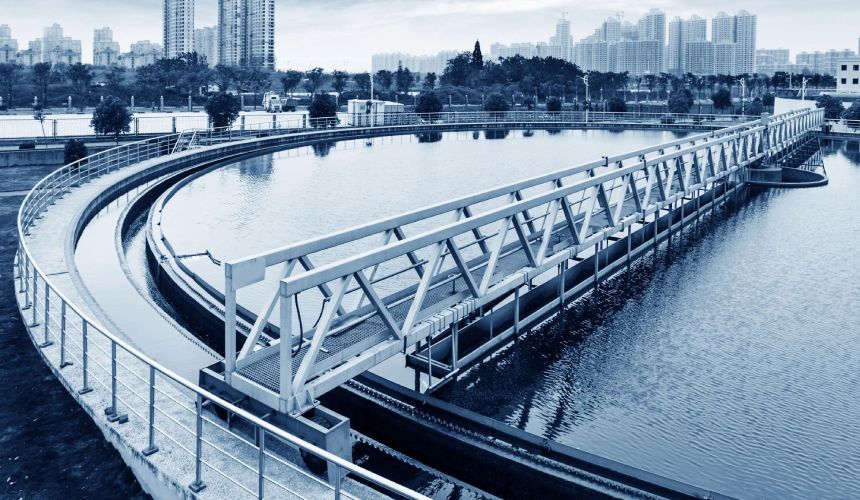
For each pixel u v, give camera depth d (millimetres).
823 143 48531
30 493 6352
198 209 24281
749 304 15078
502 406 10492
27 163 29812
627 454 9133
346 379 8312
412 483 8977
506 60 130250
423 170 33875
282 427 7391
